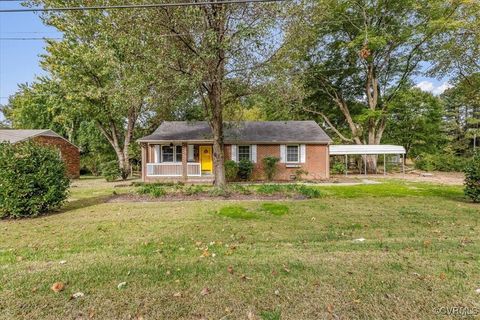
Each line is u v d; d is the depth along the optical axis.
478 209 7.16
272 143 17.73
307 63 22.73
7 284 3.13
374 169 23.73
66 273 3.41
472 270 3.38
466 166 8.70
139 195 10.12
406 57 22.50
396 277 3.22
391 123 28.98
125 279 3.23
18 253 4.25
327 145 17.97
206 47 9.27
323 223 5.89
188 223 6.04
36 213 7.02
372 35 20.83
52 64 18.58
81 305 2.72
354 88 25.75
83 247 4.52
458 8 19.08
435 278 3.18
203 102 11.95
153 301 2.77
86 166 25.92
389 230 5.30
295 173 17.81
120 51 10.17
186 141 17.22
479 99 20.83
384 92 25.09
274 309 2.62
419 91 27.20
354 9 21.75
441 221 5.96
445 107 31.59
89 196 10.65
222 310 2.62
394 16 21.69
